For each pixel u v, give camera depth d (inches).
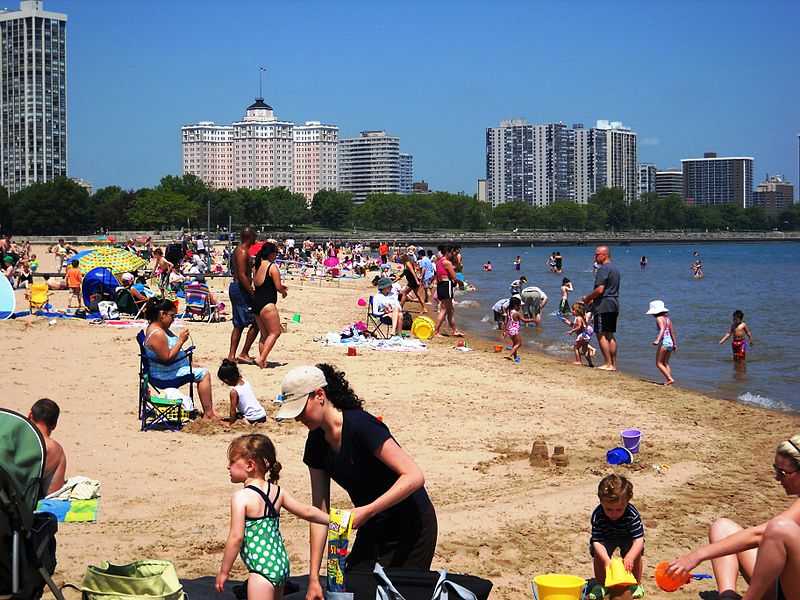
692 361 875.4
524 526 356.5
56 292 1392.7
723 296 1813.5
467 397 616.1
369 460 238.1
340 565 229.3
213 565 307.6
